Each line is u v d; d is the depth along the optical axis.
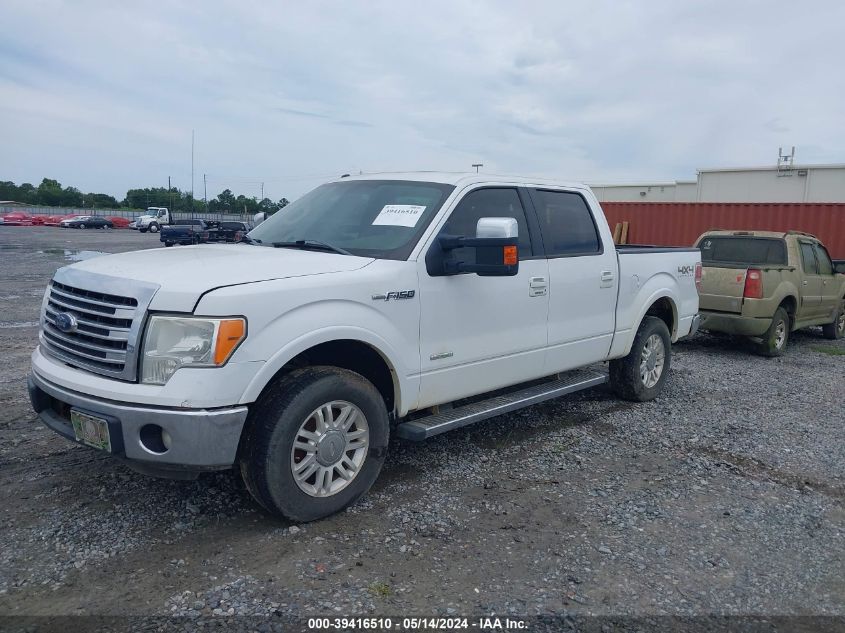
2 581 3.27
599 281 5.89
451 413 4.77
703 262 10.29
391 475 4.75
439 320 4.50
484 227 4.24
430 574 3.47
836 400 7.34
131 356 3.46
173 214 71.94
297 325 3.71
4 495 4.20
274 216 5.46
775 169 26.38
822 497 4.67
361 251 4.46
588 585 3.44
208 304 3.45
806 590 3.48
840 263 11.65
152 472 3.59
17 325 10.15
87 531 3.77
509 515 4.19
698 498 4.56
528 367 5.28
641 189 31.05
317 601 3.19
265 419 3.70
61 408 3.96
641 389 6.77
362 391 4.05
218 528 3.86
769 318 9.51
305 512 3.86
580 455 5.30
